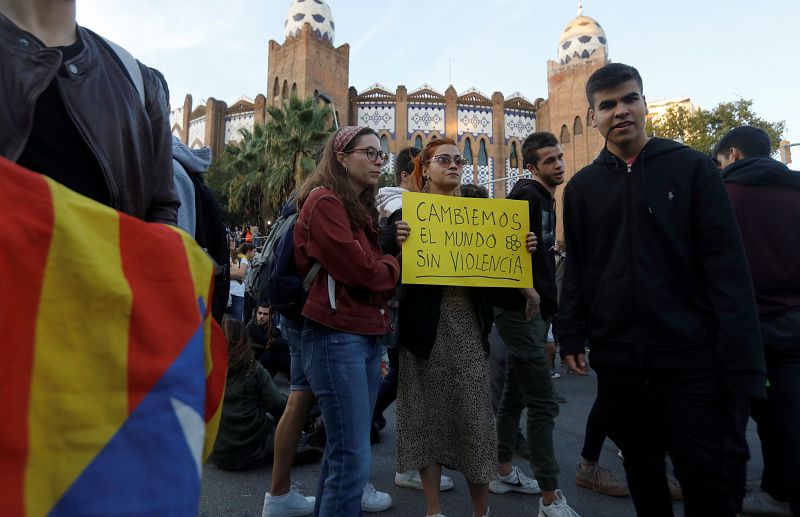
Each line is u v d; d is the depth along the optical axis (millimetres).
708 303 2031
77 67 1334
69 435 924
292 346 2695
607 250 2258
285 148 25078
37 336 930
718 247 1972
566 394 6492
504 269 2811
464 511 3047
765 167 3057
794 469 2648
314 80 39875
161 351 1081
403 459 2607
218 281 2143
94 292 1011
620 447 2275
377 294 2240
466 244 2762
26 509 853
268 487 3365
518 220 2902
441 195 2773
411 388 2695
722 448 1912
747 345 1850
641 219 2143
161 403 1046
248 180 28688
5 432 858
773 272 2863
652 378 2141
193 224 2162
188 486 1031
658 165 2152
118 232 1108
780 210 2930
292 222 2795
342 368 2121
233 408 3652
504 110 44375
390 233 2719
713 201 2006
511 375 3363
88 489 917
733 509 1893
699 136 26641
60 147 1258
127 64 1540
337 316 2115
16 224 944
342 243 2082
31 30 1306
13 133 1174
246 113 45156
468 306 2773
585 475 3414
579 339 2348
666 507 2193
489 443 2609
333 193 2250
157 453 1008
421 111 42969
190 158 2275
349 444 2098
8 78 1188
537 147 3469
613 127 2223
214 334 1324
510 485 3328
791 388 2732
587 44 42906
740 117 26547
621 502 3205
